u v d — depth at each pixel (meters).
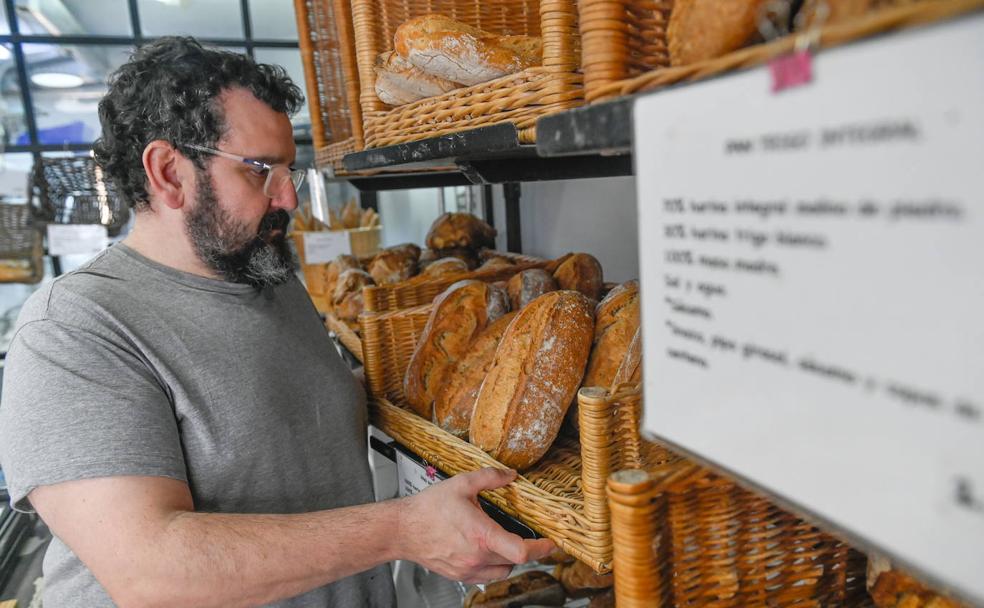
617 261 1.89
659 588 0.56
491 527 0.80
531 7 1.17
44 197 3.04
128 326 0.91
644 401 0.49
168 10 3.61
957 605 0.53
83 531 0.80
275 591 0.83
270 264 1.07
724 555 0.60
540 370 0.92
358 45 1.13
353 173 1.63
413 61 0.92
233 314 1.04
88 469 0.79
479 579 0.87
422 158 0.94
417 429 1.08
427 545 0.85
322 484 1.12
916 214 0.27
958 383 0.27
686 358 0.44
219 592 0.79
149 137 0.94
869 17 0.27
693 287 0.41
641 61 0.51
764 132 0.33
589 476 0.71
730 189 0.36
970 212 0.25
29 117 3.49
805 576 0.66
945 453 0.28
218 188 0.97
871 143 0.28
